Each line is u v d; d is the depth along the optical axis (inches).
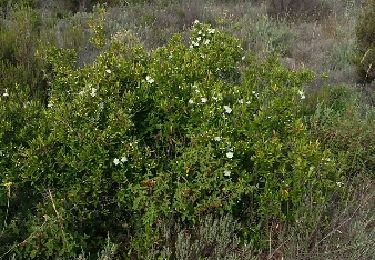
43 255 117.7
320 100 213.2
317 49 305.7
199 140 122.6
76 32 259.0
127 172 124.0
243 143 125.0
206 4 390.9
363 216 135.8
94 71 140.0
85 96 128.7
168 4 378.6
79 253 121.3
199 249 116.8
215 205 118.9
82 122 126.1
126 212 129.7
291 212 127.3
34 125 133.8
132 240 121.3
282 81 163.6
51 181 124.4
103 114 130.9
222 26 320.2
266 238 127.6
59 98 148.9
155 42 284.8
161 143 134.8
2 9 320.8
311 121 187.2
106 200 124.8
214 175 120.0
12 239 119.5
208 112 127.7
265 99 149.3
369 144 175.5
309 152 129.3
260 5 416.8
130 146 121.6
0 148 124.5
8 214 125.7
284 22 363.3
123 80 140.3
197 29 174.4
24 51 211.5
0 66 197.5
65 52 172.4
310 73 164.7
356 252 118.4
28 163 118.9
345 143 174.2
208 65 156.9
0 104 133.9
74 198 119.2
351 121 184.4
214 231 117.1
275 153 124.6
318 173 131.8
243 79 169.6
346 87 231.8
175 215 126.3
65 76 158.2
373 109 211.5
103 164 121.0
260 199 125.3
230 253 117.8
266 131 131.6
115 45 162.7
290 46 304.8
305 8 400.8
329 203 135.7
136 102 132.0
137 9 355.3
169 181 122.6
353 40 304.5
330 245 121.0
